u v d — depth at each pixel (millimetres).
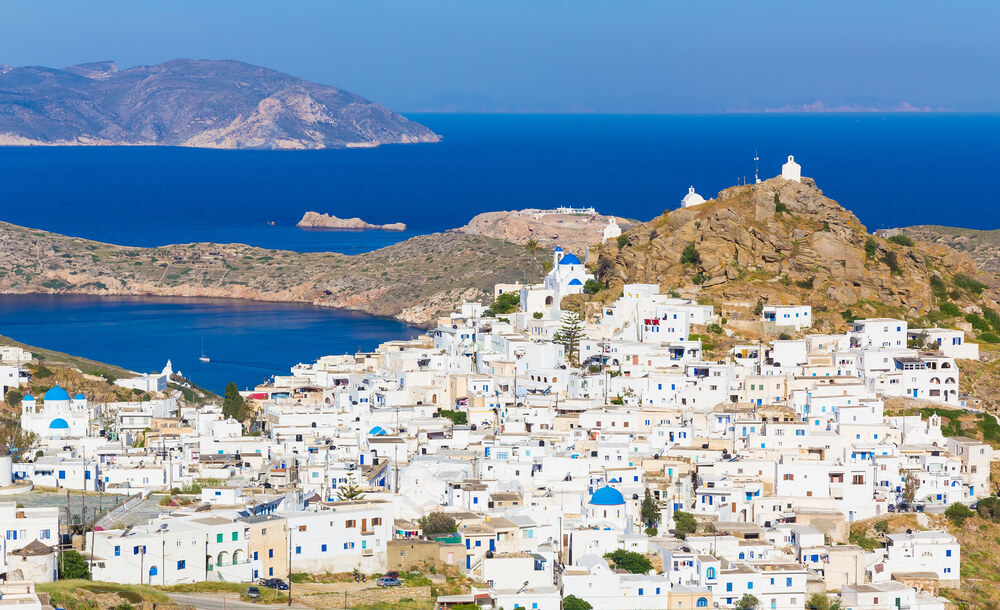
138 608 187125
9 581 189625
